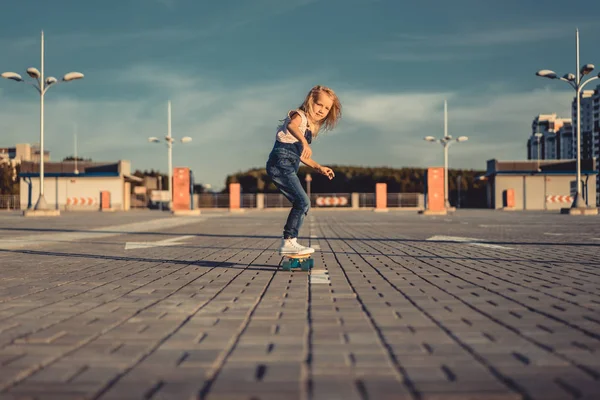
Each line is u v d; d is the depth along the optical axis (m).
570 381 2.03
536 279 4.93
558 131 107.44
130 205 56.69
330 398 1.85
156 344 2.62
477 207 59.22
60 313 3.41
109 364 2.28
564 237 10.89
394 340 2.67
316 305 3.65
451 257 7.03
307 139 5.35
